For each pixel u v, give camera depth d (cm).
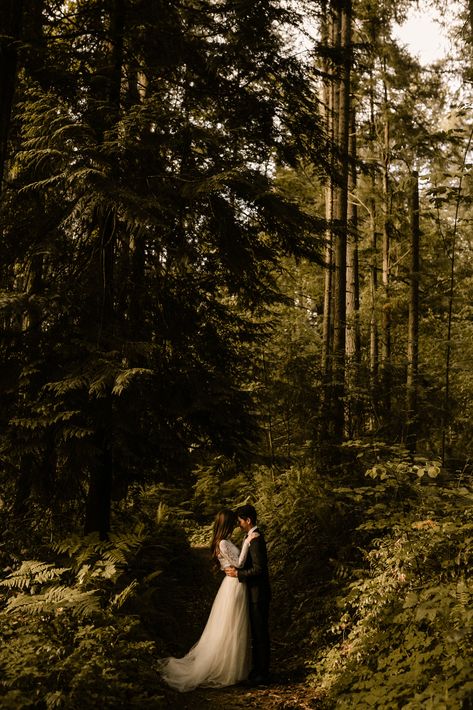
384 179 1650
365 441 937
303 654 614
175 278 753
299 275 1611
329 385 1001
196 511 1376
